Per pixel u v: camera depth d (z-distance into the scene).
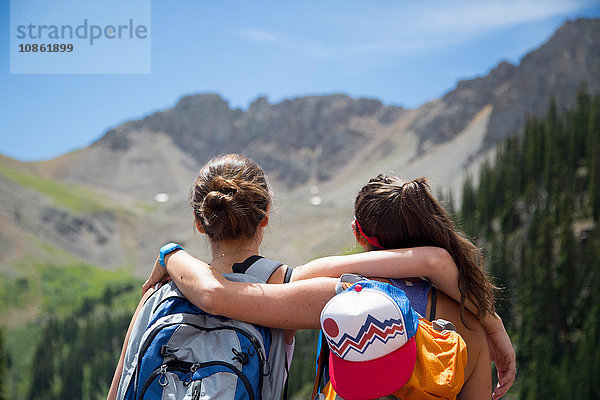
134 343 2.57
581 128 142.38
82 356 182.00
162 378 2.31
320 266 2.69
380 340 2.14
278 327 2.49
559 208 124.50
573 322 105.81
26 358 190.25
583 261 112.19
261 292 2.47
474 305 2.75
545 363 97.62
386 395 2.18
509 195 144.00
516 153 152.75
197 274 2.56
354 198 3.04
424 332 2.31
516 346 103.94
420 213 2.74
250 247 2.81
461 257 2.73
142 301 2.79
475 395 2.79
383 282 2.49
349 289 2.33
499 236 136.88
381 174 3.02
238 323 2.47
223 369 2.30
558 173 139.75
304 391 82.88
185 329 2.42
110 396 2.67
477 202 153.50
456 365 2.26
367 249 2.97
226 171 2.85
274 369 2.52
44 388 168.25
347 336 2.15
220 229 2.72
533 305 107.44
